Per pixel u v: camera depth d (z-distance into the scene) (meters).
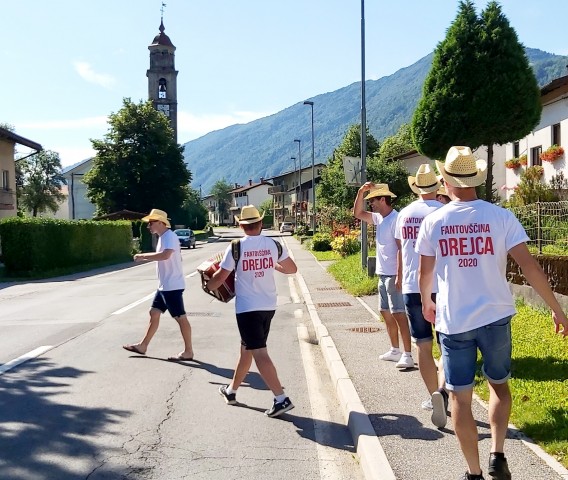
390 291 7.42
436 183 6.31
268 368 6.07
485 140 21.06
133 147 64.69
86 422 5.89
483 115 20.56
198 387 7.17
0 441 5.37
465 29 20.86
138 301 15.33
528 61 20.88
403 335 7.38
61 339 10.18
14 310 14.15
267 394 6.91
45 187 88.38
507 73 20.47
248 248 6.09
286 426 5.86
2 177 38.25
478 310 3.86
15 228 24.84
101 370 7.97
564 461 4.34
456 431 3.95
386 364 7.67
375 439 4.98
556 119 24.09
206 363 8.41
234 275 6.31
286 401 6.07
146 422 5.90
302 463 4.94
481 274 3.90
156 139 65.25
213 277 6.18
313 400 6.76
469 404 3.94
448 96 21.05
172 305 8.52
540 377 6.34
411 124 22.44
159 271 8.59
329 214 40.28
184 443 5.36
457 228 3.95
